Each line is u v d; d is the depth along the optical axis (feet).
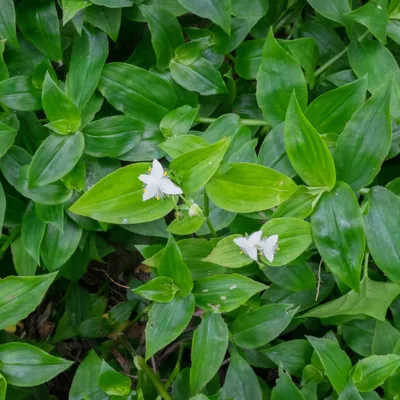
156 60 1.02
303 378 0.97
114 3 0.93
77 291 1.15
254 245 0.85
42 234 0.95
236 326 0.96
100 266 1.22
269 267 0.99
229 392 0.95
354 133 0.86
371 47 1.01
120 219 0.83
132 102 0.97
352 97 0.91
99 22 0.94
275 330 0.95
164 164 1.03
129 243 1.12
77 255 1.08
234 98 1.07
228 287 0.91
